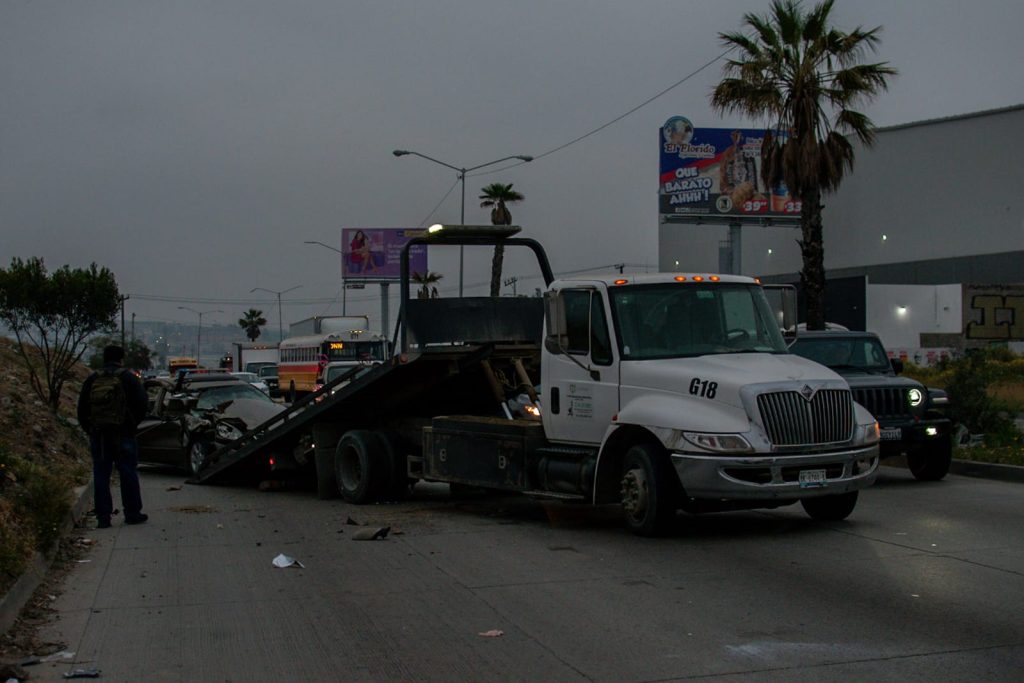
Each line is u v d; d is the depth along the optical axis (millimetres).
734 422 9867
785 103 30406
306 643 7000
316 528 11969
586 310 11188
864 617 7352
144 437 19562
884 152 70188
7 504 9711
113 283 22875
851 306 57594
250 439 16391
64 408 24906
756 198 58375
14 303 21844
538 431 11680
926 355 52438
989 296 44375
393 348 13484
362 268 87188
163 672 6402
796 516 12023
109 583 8977
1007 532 10727
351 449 14227
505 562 9562
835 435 10172
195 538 11328
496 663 6445
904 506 12711
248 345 75125
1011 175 65062
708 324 10945
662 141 57812
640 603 7863
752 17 30641
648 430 10391
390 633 7195
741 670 6203
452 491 14617
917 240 68688
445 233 13453
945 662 6285
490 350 13148
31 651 6820
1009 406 21797
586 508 13195
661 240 81938
